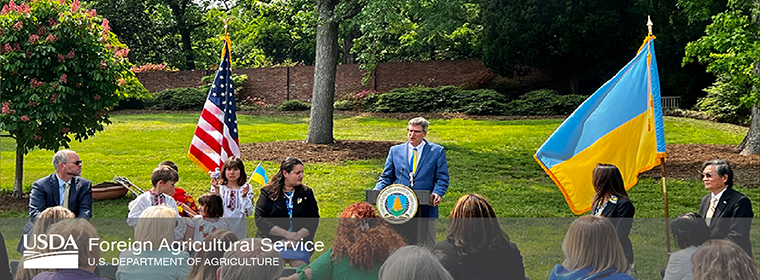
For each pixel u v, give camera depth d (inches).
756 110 611.8
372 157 607.2
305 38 1312.7
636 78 259.8
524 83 1086.4
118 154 633.6
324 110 688.4
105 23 447.5
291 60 1577.3
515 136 746.2
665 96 986.7
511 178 522.6
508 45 992.9
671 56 958.4
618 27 951.6
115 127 855.1
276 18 818.8
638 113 257.8
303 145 667.4
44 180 241.8
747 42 518.3
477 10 1173.1
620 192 210.5
